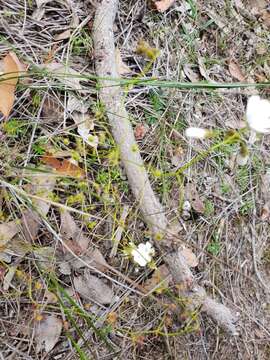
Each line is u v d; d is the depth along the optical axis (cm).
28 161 28
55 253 28
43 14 32
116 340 29
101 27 32
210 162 35
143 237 30
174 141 33
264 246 36
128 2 35
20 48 30
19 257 27
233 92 37
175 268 28
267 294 35
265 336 34
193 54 37
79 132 29
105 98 30
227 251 34
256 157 37
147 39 35
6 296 27
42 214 27
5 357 26
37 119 29
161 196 32
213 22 39
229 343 32
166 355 30
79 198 27
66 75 28
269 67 42
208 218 33
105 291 29
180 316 29
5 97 28
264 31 43
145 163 32
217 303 29
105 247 29
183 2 37
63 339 28
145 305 30
